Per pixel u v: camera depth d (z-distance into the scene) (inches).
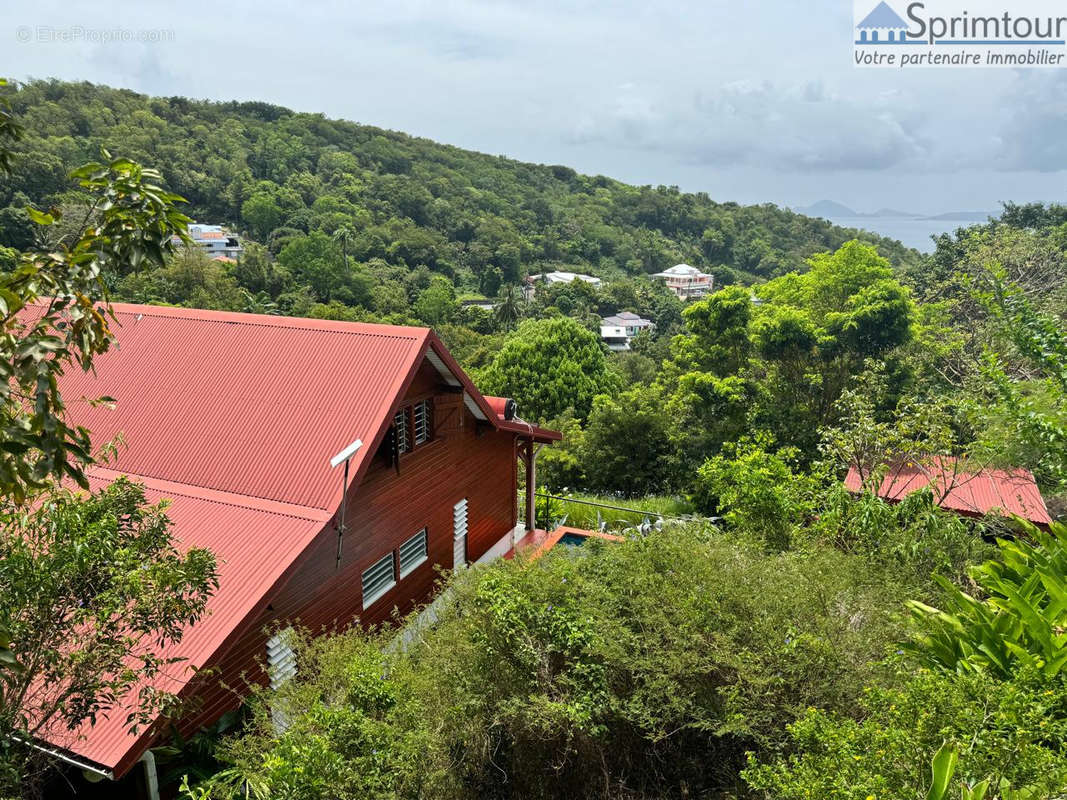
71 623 200.8
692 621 276.1
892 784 166.9
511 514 619.2
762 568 319.0
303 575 373.4
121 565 201.2
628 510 734.5
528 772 270.5
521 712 260.4
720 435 1034.7
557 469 1069.8
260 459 406.3
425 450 483.2
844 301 1198.9
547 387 1455.5
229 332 481.4
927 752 167.9
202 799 223.6
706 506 925.8
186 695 281.3
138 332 492.4
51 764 252.2
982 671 208.8
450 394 496.1
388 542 448.5
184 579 208.7
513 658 273.3
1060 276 1270.9
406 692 252.1
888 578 349.1
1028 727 168.7
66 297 171.9
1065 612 246.1
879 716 196.9
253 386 443.8
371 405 415.2
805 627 273.9
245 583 333.7
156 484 404.8
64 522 192.7
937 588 371.6
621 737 277.3
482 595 288.0
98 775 270.5
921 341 1152.8
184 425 432.8
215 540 359.6
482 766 268.1
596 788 271.0
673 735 278.4
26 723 196.2
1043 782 157.2
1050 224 1782.7
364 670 253.6
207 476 405.1
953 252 1642.5
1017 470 656.4
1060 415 401.1
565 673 272.8
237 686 334.6
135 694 283.4
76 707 203.2
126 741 268.1
